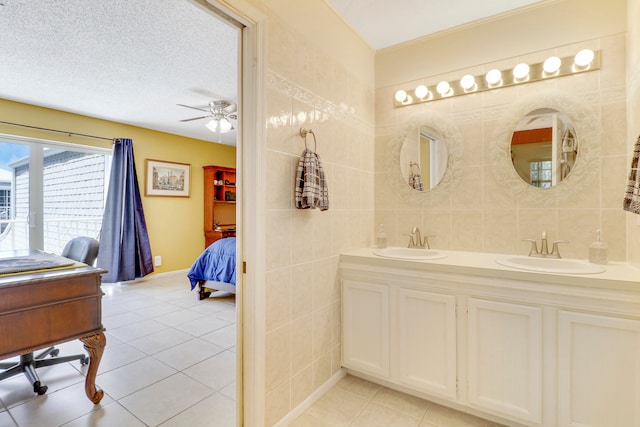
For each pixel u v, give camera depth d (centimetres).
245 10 143
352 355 212
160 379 213
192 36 232
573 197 194
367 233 251
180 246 528
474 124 224
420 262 185
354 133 234
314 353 191
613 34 183
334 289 211
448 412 180
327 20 201
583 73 191
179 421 172
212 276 376
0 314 148
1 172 363
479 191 222
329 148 204
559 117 198
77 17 207
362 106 244
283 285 167
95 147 427
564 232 197
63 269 179
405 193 249
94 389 184
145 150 480
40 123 380
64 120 398
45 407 182
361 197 244
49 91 333
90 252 241
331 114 206
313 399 189
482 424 170
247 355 153
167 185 508
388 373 197
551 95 199
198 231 554
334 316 211
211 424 170
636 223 164
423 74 242
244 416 155
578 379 147
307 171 170
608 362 141
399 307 193
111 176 438
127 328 302
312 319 189
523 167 208
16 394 195
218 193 579
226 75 296
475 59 222
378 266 201
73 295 172
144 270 468
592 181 189
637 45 163
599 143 187
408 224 248
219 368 228
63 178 414
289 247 171
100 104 373
